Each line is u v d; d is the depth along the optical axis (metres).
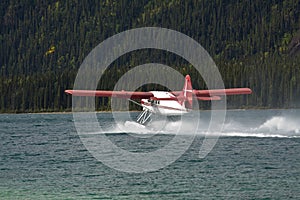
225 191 88.75
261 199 83.62
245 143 148.25
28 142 171.62
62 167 115.06
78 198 85.50
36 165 118.38
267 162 115.56
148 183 96.25
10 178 101.94
